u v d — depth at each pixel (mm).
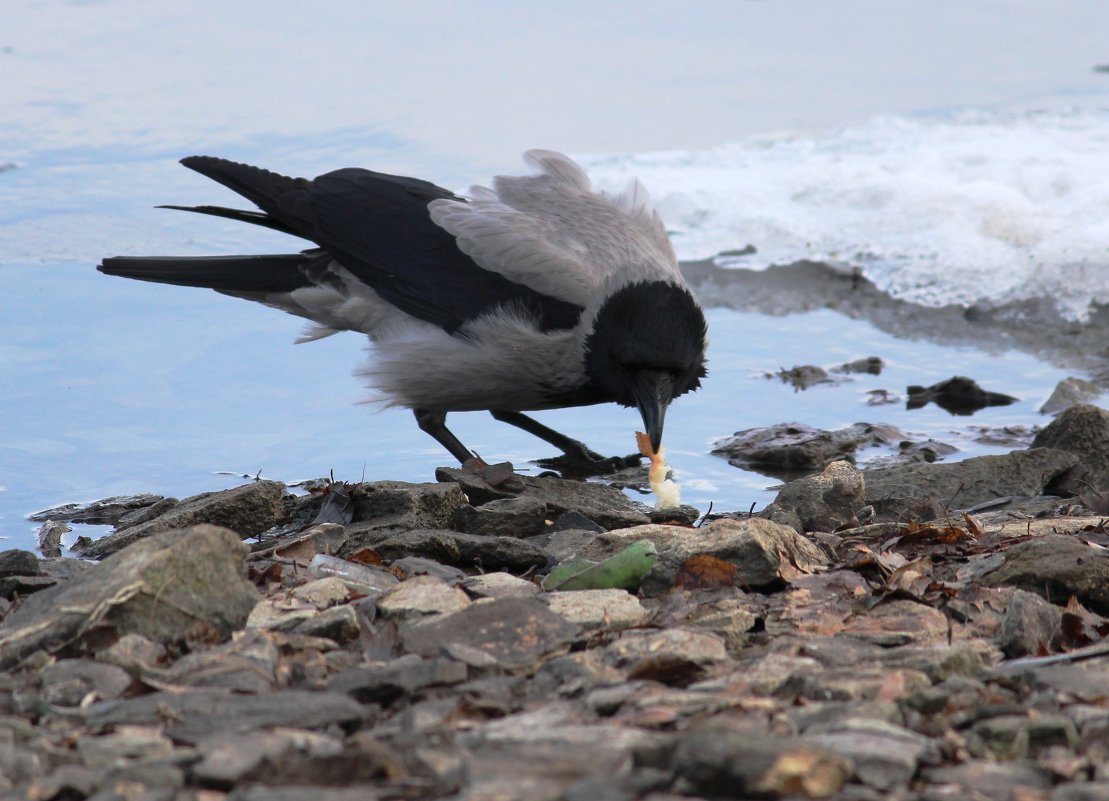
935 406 13844
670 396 10812
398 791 4395
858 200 19469
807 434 12766
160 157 19938
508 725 5160
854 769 4539
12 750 4746
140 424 12867
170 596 6543
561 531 9500
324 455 12445
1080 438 11625
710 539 7781
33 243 17219
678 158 20750
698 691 5578
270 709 5371
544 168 12070
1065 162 20109
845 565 8102
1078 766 4676
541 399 11539
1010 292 17031
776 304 17031
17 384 13633
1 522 10898
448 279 11375
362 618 6738
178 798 4379
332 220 11945
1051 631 6844
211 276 12523
